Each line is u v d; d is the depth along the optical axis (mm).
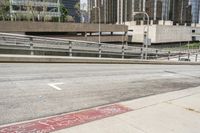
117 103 7250
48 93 8078
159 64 28406
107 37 76625
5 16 76188
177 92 9156
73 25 69062
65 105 6879
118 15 106250
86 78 11602
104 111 6402
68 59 17922
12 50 16703
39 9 83938
